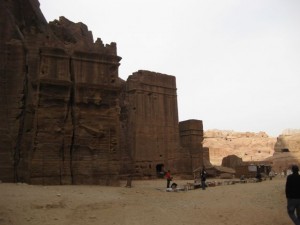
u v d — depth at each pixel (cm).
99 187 2194
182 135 4959
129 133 4066
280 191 2033
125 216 1366
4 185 1919
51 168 2248
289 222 1278
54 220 1241
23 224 1155
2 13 2556
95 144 2430
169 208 1571
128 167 3912
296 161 6500
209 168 4919
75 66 2462
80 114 2422
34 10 2977
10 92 2447
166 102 4416
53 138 2298
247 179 3641
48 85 2341
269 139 10869
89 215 1352
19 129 2411
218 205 1652
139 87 4147
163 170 4153
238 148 10462
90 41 3491
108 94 2553
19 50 2511
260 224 1273
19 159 2384
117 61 2622
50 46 2378
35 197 1570
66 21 3362
